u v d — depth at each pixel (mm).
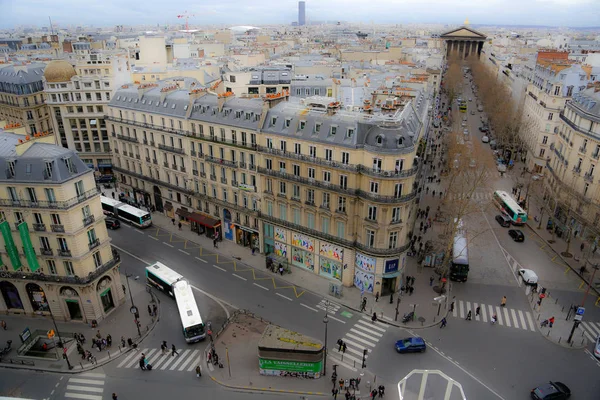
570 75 120625
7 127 71562
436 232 93188
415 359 58500
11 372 56875
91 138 122688
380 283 69875
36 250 61812
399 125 64188
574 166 90375
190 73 142375
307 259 79000
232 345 61281
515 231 91688
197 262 83000
